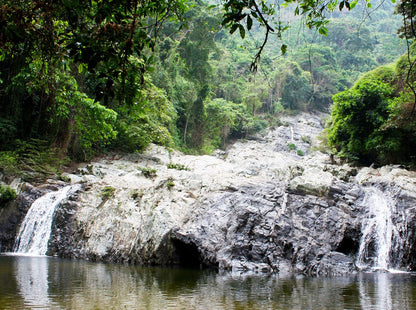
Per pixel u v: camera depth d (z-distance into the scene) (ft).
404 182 47.24
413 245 40.45
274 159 107.34
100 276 30.14
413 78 60.44
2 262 38.58
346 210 43.39
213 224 39.37
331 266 35.94
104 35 16.15
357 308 20.51
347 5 18.70
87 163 78.48
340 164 85.10
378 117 74.59
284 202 41.96
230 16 15.93
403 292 25.57
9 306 19.26
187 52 132.36
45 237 49.52
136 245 40.11
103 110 47.09
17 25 18.15
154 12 18.19
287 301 22.13
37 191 57.00
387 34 283.79
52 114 69.97
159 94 88.84
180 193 45.42
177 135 120.16
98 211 47.96
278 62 236.43
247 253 36.78
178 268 36.45
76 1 16.30
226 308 20.06
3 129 66.18
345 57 254.68
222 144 166.09
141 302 20.95
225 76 188.96
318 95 232.73
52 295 22.22
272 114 221.66
